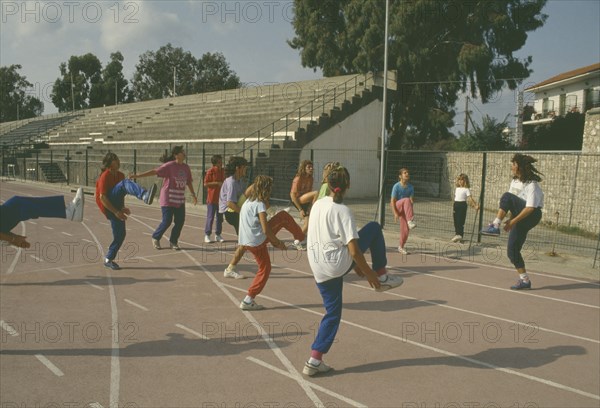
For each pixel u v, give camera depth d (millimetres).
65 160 32000
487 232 7387
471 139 28141
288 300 6699
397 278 4621
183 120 30938
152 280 7637
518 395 4125
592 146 14953
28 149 38938
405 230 10125
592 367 4707
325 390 4145
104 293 6891
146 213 16641
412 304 6672
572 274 8602
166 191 9859
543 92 38156
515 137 30594
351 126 23891
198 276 7934
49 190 26062
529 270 8859
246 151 21156
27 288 7066
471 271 8703
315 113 24703
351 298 6941
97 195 8039
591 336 5535
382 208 13867
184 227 13469
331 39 30906
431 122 29000
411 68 27750
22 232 12219
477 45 27422
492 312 6363
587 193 14930
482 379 4410
